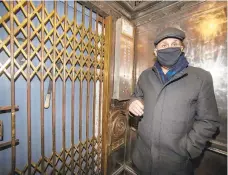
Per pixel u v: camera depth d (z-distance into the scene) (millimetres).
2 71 1237
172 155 1311
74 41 1710
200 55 1782
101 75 2127
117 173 2404
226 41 1593
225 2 1589
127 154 2570
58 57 1562
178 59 1406
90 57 1941
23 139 1443
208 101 1235
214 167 1673
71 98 1779
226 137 1606
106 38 2100
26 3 1361
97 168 2203
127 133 2559
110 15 2133
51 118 1644
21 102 1407
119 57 2119
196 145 1219
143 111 1526
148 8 2246
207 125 1204
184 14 1912
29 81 1347
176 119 1286
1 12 1233
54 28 1494
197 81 1266
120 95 2180
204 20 1746
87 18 1927
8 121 1338
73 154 1823
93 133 2064
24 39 1354
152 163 1401
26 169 1452
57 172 1696
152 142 1373
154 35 2230
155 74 1519
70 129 1859
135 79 2496
